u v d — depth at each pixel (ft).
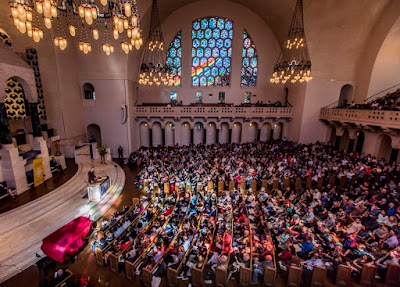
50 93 57.67
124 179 54.60
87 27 61.00
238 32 81.51
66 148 61.93
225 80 86.79
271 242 27.61
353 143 62.85
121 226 31.94
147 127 83.97
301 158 60.08
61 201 38.86
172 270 23.00
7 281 23.82
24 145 47.57
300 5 57.06
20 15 22.34
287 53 75.61
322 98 71.41
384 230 27.37
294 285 23.35
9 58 39.86
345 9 57.82
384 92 63.05
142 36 66.39
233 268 24.97
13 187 38.32
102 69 67.05
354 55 65.82
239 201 38.60
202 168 52.03
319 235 29.01
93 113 70.38
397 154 51.01
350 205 34.73
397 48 58.54
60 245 23.97
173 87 85.66
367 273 22.91
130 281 24.50
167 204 38.83
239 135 87.10
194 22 82.12
